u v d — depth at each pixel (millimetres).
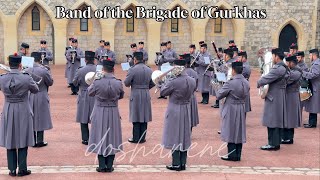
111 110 9133
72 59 18250
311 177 9000
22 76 8633
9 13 26438
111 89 8992
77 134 12078
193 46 17281
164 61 18625
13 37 26609
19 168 8812
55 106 15664
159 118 14078
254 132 12547
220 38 28359
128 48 27906
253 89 19953
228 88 9750
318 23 28812
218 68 12641
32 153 10352
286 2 28016
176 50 28172
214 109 15719
